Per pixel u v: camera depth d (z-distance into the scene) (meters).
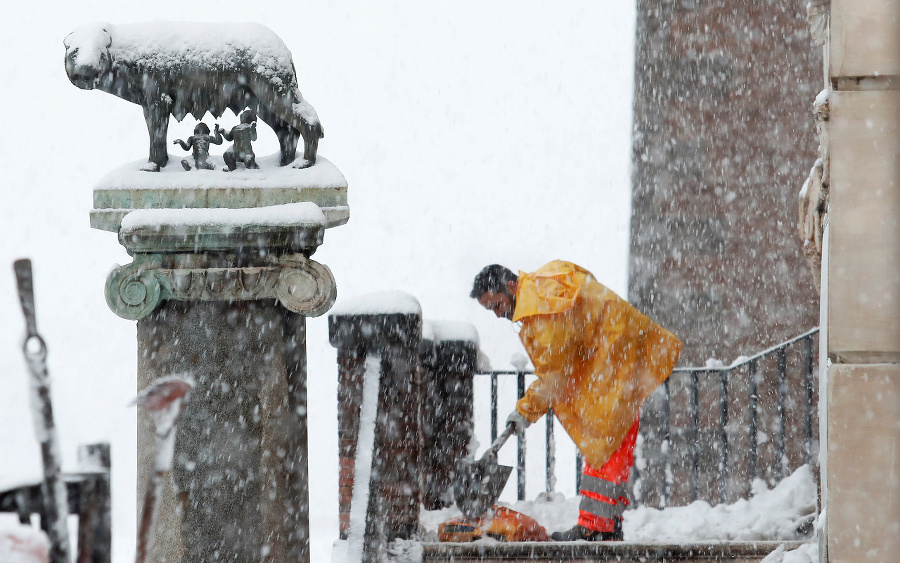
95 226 21.36
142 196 21.02
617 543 20.72
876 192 11.89
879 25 11.80
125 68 21.16
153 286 20.91
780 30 39.28
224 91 21.42
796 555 17.58
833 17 11.94
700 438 38.06
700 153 39.38
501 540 22.09
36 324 8.74
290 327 21.97
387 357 21.47
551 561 20.70
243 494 21.09
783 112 39.09
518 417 22.47
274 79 21.36
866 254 11.91
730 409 38.00
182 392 8.90
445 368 25.75
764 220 38.81
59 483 8.78
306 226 20.72
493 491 22.36
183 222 20.53
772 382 38.03
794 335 38.12
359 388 22.19
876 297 11.90
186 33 21.47
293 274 21.16
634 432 22.56
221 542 21.02
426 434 25.52
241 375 21.19
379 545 18.88
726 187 39.12
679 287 39.06
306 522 22.23
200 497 21.08
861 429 11.96
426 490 25.38
